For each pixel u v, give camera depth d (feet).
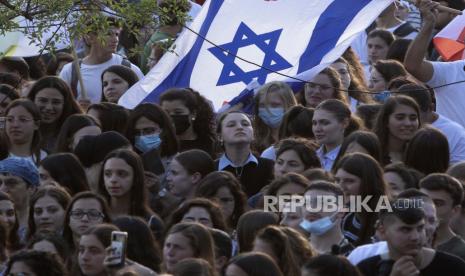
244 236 72.13
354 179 74.28
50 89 93.20
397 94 88.99
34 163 88.28
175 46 93.45
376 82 96.12
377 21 114.01
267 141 90.99
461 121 94.58
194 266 64.69
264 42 92.02
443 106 94.79
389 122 84.17
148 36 110.83
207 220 74.33
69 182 82.79
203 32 93.45
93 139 84.94
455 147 88.84
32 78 110.11
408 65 94.48
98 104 92.22
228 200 78.48
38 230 78.18
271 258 64.49
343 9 91.61
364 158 74.59
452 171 78.69
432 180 72.28
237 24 92.94
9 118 89.97
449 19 111.04
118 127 91.61
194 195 80.64
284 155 80.18
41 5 89.15
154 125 87.15
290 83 94.58
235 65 92.53
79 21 89.10
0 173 82.89
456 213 72.84
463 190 73.36
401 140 84.28
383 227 66.64
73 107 94.02
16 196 82.94
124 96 94.68
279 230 67.67
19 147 90.27
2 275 74.79
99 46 105.40
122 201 80.28
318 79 93.30
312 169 76.33
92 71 105.91
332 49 90.79
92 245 71.05
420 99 88.58
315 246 70.23
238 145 85.51
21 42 105.29
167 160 87.61
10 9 89.25
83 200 76.18
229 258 71.61
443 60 107.04
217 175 78.79
